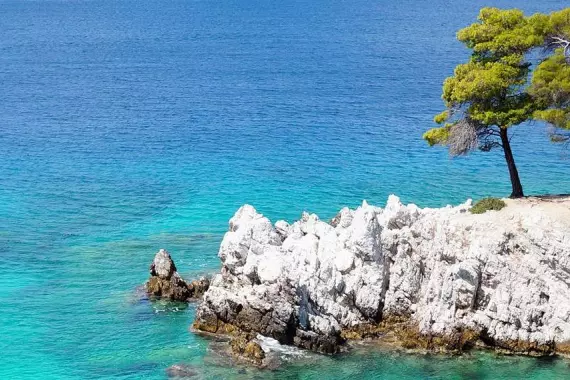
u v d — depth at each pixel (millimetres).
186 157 108562
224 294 57188
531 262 55562
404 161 103938
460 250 57219
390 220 60125
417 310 57562
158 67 197000
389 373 51719
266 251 59188
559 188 90375
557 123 62594
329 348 54094
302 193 90688
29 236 78000
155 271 64312
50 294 64062
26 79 178000
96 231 79500
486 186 92062
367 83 165875
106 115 137625
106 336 56906
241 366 52344
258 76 179000
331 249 58656
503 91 64812
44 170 102438
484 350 54656
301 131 122750
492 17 66250
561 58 64062
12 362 53406
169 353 54250
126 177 99250
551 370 52250
